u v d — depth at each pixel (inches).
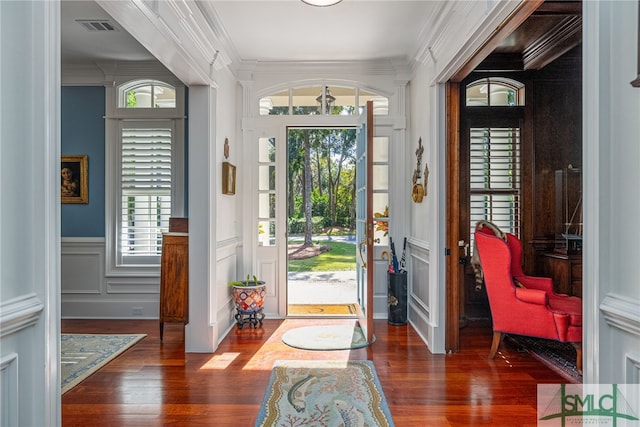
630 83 44.2
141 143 172.7
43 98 50.3
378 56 165.2
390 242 171.9
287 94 177.3
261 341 142.4
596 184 49.8
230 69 160.7
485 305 165.3
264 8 122.1
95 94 173.6
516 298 120.5
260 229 176.2
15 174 47.2
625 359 47.2
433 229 132.8
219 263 144.9
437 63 128.6
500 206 164.4
